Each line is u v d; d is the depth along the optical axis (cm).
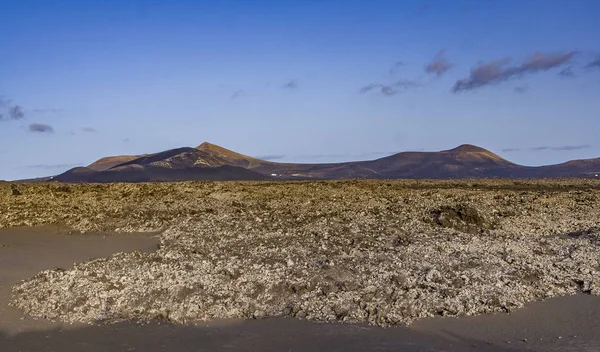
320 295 1541
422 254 1917
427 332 1330
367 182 4291
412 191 3603
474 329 1346
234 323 1402
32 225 2723
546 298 1574
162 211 2936
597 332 1327
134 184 3950
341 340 1284
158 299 1531
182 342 1287
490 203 3112
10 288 1683
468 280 1641
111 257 1973
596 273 1783
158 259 1888
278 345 1260
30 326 1412
